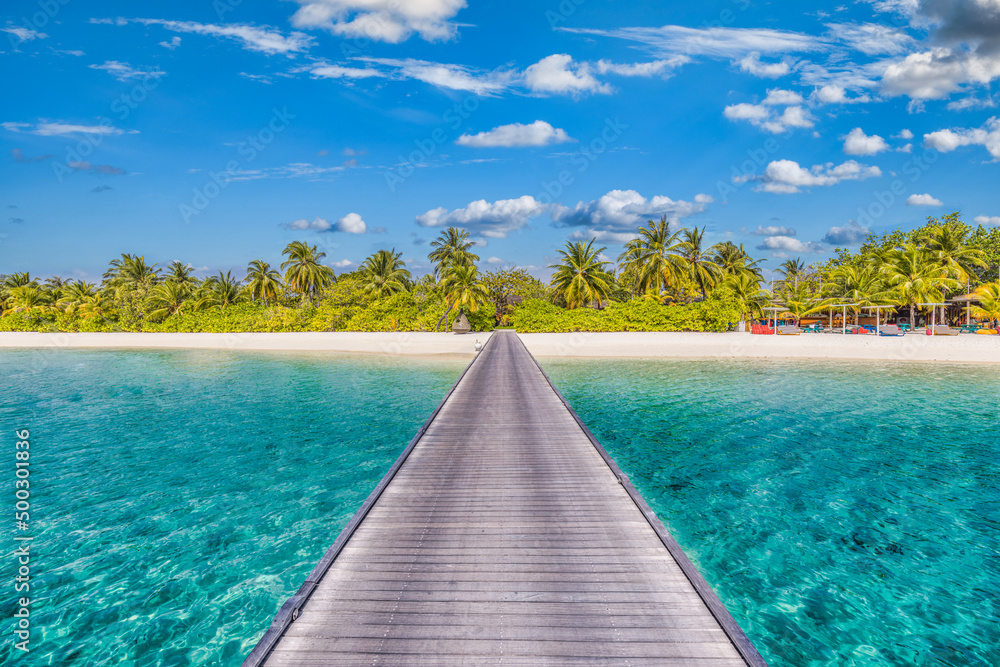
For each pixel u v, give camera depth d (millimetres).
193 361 32531
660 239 56500
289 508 9148
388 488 7910
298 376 25344
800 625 5852
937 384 20875
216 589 6613
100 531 8266
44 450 12750
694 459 11766
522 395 16047
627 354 33031
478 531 6367
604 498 7465
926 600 6309
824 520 8555
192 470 11188
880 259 50250
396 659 4070
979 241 56406
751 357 30797
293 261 68812
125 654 5395
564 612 4688
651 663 4047
